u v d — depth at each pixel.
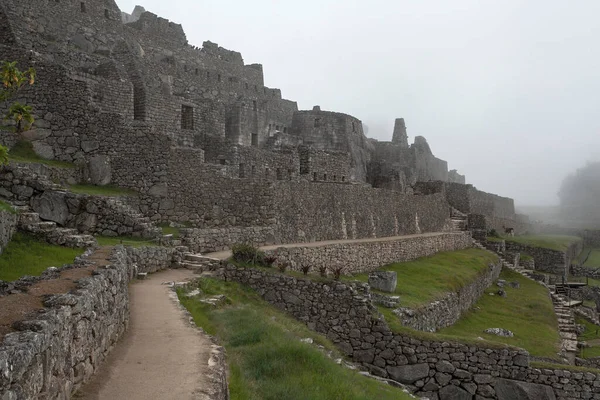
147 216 29.06
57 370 7.15
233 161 38.53
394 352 21.62
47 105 28.28
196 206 30.45
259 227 30.73
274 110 67.69
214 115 43.53
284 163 43.00
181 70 53.62
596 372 21.55
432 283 34.47
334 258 31.59
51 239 19.11
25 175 22.62
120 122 29.39
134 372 10.08
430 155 105.00
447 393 21.41
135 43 48.50
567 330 36.72
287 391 12.86
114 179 29.14
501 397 21.34
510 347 21.72
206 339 12.80
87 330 9.02
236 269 22.95
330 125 70.19
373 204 45.97
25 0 37.59
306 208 35.81
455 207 75.88
